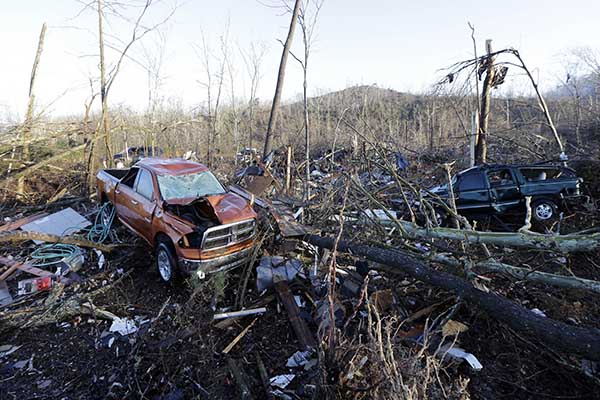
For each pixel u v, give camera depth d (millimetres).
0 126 9719
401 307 4789
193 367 3896
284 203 7863
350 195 7727
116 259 6379
